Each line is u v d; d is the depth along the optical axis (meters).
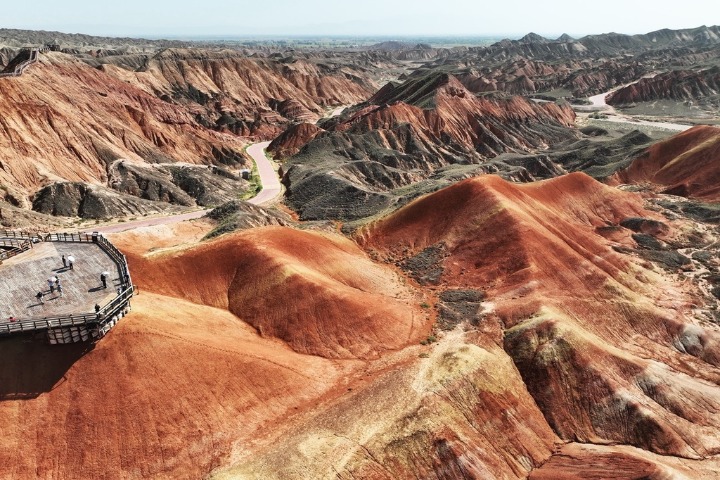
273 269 50.88
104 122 108.38
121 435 33.34
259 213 82.31
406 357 45.28
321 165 116.88
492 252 63.38
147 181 99.44
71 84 112.75
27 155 87.94
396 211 75.62
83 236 48.50
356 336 47.09
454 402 40.09
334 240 67.62
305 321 47.34
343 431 36.16
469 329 50.22
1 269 39.69
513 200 72.38
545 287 56.78
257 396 38.47
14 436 31.52
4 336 33.44
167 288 48.22
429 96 158.62
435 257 65.56
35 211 81.50
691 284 66.12
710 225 86.19
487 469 36.91
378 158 126.69
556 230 69.12
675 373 48.78
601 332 53.38
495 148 143.38
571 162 132.12
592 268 60.72
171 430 34.50
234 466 33.41
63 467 31.56
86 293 37.19
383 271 62.16
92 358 35.06
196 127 138.88
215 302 49.41
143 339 37.12
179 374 36.91
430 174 122.50
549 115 174.12
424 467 35.56
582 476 37.22
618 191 91.25
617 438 42.03
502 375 44.62
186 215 89.69
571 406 43.91
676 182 108.00
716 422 43.78
